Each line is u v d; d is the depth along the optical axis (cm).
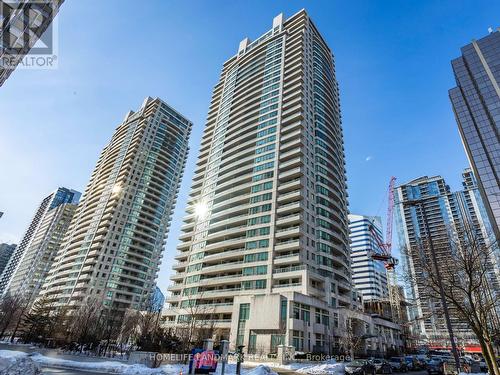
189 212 9144
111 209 11250
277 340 4703
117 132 14912
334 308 5956
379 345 6831
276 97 8738
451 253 2611
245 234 7194
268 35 11044
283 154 7606
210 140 10275
